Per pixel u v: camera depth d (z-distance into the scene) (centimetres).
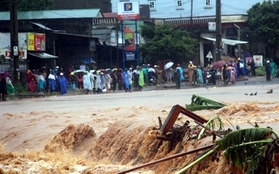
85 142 2228
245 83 6334
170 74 7162
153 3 10144
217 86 6041
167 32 7825
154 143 1734
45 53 6444
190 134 1603
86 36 7062
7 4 8050
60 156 2108
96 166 1822
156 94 4922
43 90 5819
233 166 1236
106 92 5959
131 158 1839
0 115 3331
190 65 6512
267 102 3148
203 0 10044
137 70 6200
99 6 9362
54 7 9231
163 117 2520
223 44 8381
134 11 7394
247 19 9050
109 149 2002
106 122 2666
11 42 5606
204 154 1281
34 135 2598
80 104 4047
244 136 1193
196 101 2638
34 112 3453
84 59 7119
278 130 1955
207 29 9062
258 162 1177
